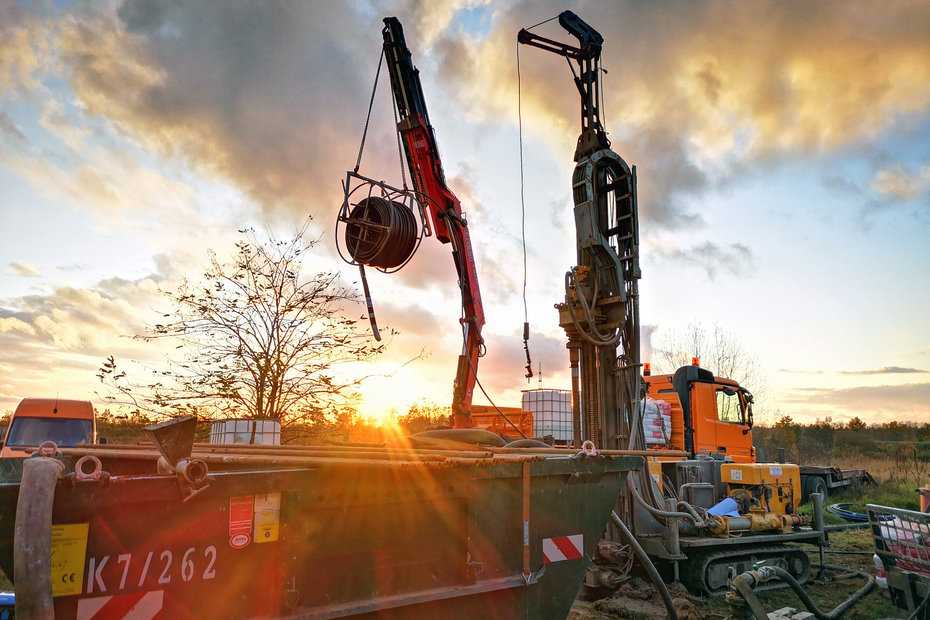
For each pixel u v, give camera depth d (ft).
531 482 9.89
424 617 8.48
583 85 24.84
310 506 7.63
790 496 26.53
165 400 28.27
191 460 6.65
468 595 8.82
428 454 10.03
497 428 32.83
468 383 21.47
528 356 23.34
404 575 8.40
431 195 22.36
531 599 9.64
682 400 37.93
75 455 10.77
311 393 29.76
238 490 7.11
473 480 9.16
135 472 10.97
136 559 6.56
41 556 5.57
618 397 22.71
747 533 23.38
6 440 34.40
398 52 23.06
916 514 14.24
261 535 7.29
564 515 10.22
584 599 21.16
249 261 29.55
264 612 7.23
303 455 9.70
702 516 22.70
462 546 9.01
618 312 22.88
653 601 20.30
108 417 31.78
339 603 7.80
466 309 21.93
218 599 6.97
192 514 6.91
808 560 24.54
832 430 96.84
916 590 14.23
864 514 38.70
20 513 5.64
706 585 21.62
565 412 32.40
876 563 15.89
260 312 29.53
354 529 8.05
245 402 29.19
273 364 29.81
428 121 23.36
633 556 21.72
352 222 19.06
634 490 21.47
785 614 15.51
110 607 6.37
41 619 5.43
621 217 24.13
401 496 8.35
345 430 31.60
